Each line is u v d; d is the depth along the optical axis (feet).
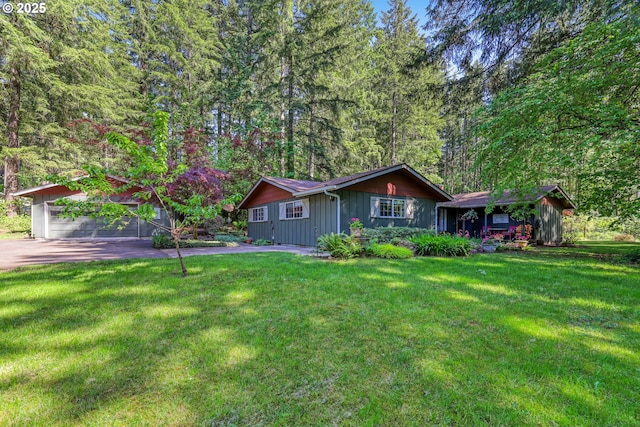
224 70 68.90
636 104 25.53
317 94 56.54
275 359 7.91
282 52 53.83
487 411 5.91
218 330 9.67
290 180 41.96
